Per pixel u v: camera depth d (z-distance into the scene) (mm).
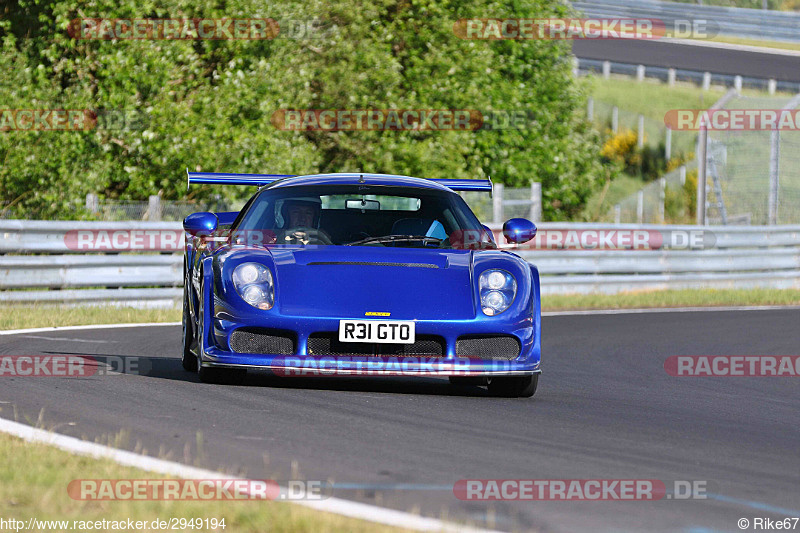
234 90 58500
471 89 71875
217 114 57250
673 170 109500
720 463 16547
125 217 54344
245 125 58969
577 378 27453
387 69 68000
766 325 45062
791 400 25125
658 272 62906
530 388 22734
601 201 100625
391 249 23016
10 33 59000
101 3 57469
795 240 69188
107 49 57469
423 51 73938
